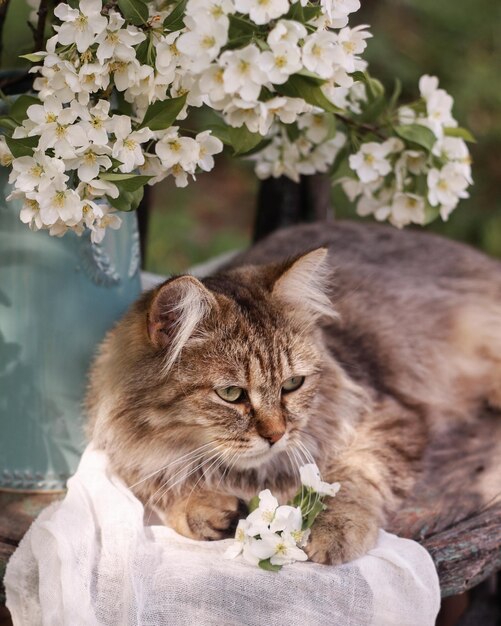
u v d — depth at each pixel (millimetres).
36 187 752
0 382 847
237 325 815
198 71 739
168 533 805
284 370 820
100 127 751
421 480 885
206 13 735
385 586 774
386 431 902
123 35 746
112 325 866
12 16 1145
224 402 810
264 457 821
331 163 914
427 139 850
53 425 856
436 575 789
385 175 881
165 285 785
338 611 769
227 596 767
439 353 1000
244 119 766
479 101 1818
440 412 973
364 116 878
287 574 771
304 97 764
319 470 829
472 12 1818
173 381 810
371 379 943
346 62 768
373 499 834
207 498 824
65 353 849
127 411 826
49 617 757
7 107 806
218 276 877
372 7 1776
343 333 965
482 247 1747
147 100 776
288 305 847
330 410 869
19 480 862
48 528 771
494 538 824
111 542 780
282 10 736
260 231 1177
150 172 784
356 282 1015
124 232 866
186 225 1903
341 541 790
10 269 830
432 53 1830
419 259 1064
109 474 830
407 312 1003
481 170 1836
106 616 767
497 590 1021
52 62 744
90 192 756
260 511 778
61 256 833
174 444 829
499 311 1032
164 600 765
